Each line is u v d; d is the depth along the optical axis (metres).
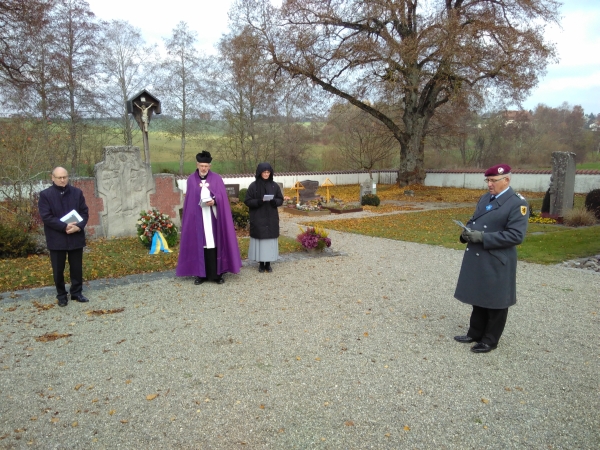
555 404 3.62
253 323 5.35
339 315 5.65
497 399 3.69
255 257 7.62
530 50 19.45
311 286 6.94
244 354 4.50
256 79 24.58
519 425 3.34
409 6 21.95
